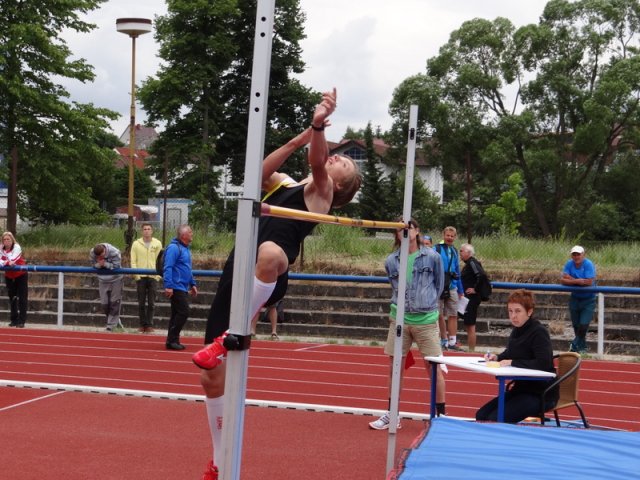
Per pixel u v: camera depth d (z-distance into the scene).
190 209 38.34
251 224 3.71
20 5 29.38
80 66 29.95
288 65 44.81
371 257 21.42
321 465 7.01
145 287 16.19
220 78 43.94
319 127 4.56
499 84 46.34
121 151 84.88
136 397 9.75
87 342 14.78
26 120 28.22
